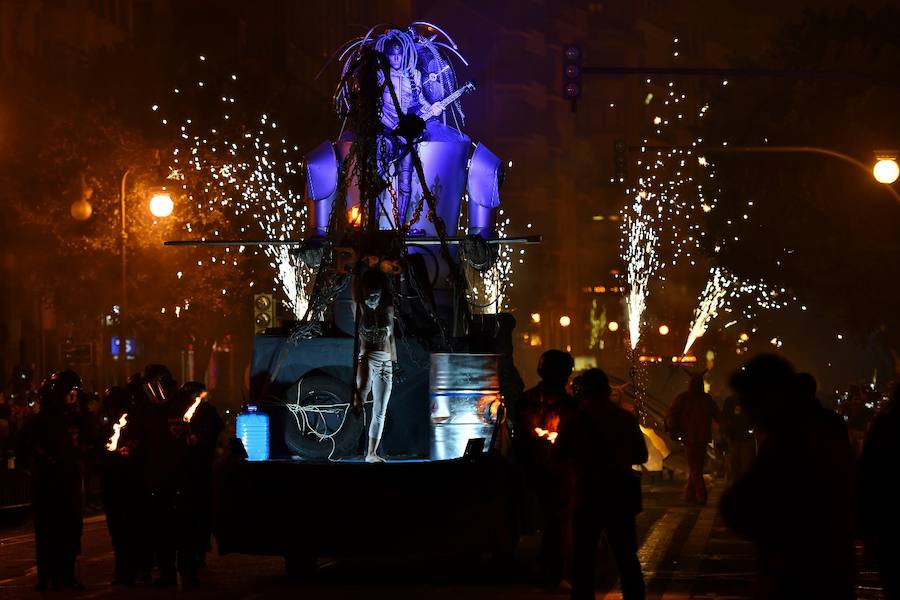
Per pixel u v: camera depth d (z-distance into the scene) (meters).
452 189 20.14
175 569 18.80
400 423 18.75
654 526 26.27
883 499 10.18
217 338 58.19
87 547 24.33
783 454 8.65
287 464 17.31
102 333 54.09
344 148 20.30
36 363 58.94
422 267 19.14
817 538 8.55
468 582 18.06
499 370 18.53
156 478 18.42
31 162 53.06
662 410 42.53
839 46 56.72
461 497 17.06
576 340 116.00
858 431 34.91
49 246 52.47
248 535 17.33
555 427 16.86
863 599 16.44
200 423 20.38
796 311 76.25
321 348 18.89
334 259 19.23
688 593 17.05
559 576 16.86
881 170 34.22
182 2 75.75
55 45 62.28
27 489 30.31
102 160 52.84
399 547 17.09
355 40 20.66
